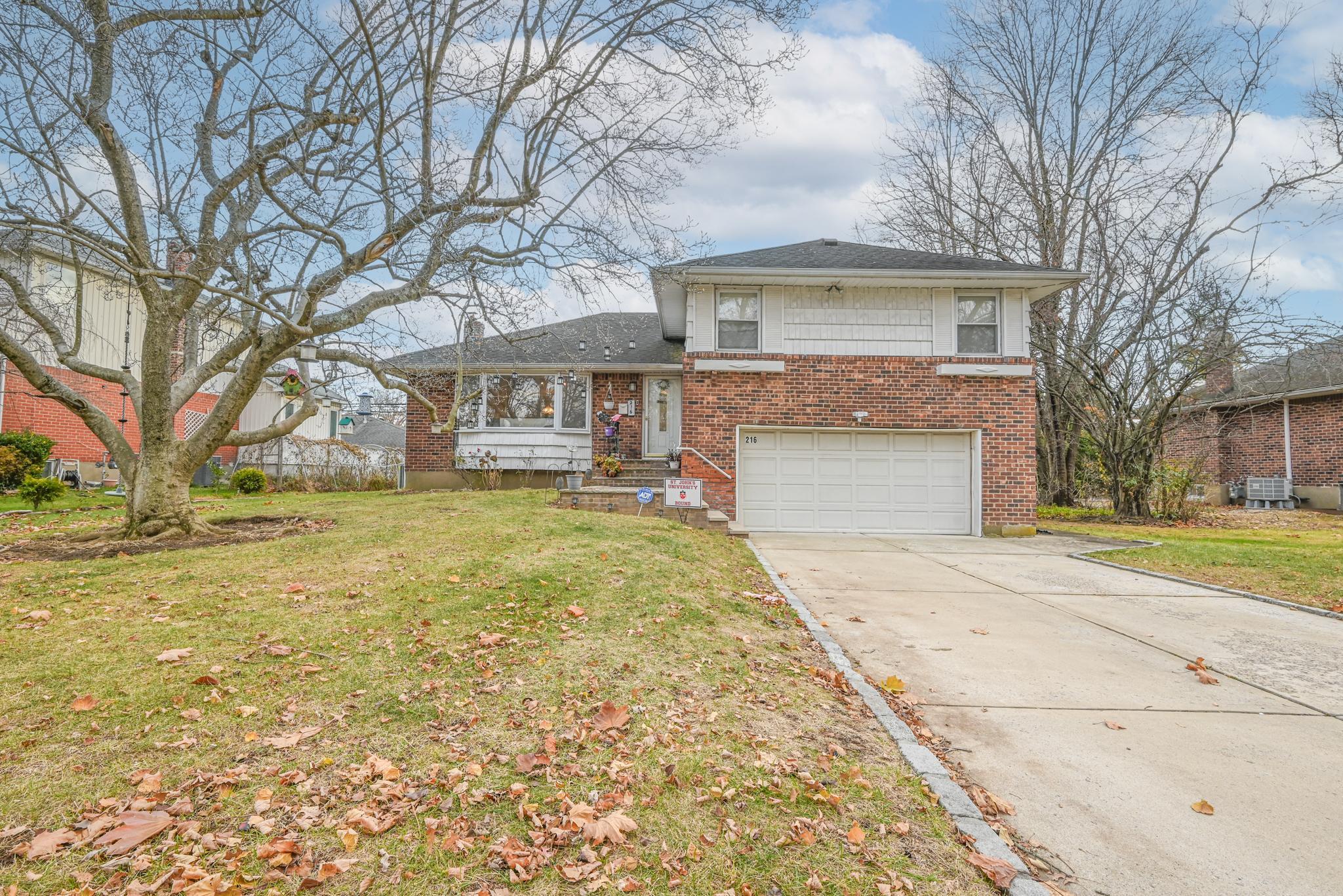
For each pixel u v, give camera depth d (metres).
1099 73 20.11
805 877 2.54
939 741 3.91
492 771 3.16
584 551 7.68
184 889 2.28
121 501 13.70
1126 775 3.54
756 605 6.59
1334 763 3.69
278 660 4.29
